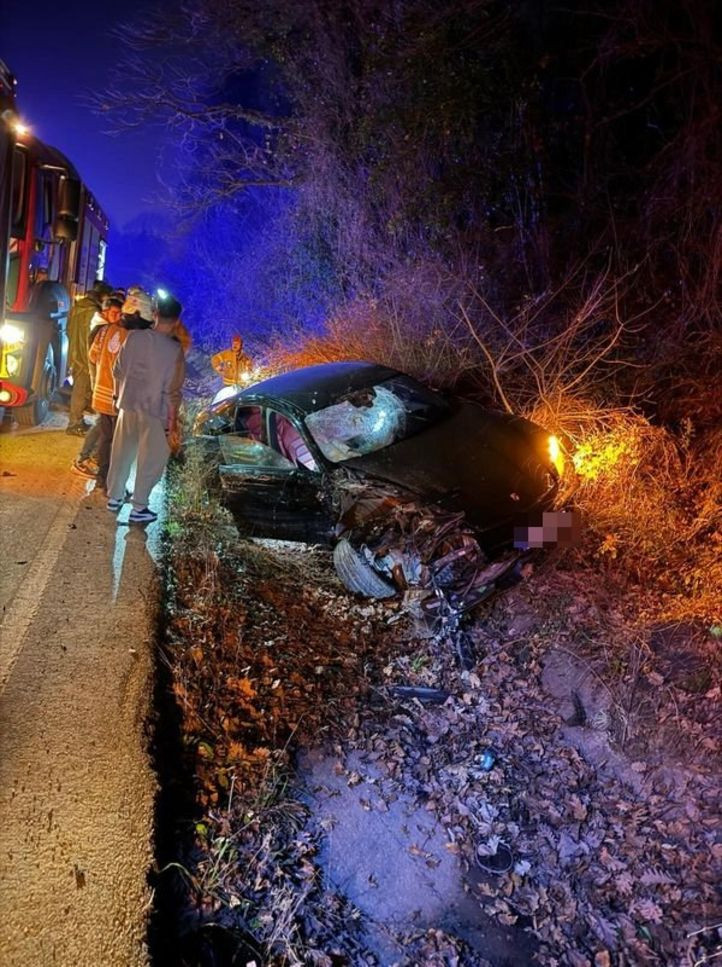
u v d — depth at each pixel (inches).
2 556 226.5
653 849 169.0
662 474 298.2
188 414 422.0
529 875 164.6
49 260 390.0
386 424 270.7
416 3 415.8
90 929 116.5
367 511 233.9
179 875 136.9
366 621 234.7
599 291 376.2
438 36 406.0
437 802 176.9
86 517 263.4
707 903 157.0
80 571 222.2
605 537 265.3
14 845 128.4
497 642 229.5
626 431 309.0
